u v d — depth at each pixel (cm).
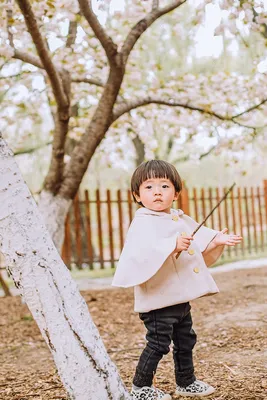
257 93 831
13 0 691
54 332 232
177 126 964
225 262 1345
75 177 787
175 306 306
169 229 309
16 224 234
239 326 540
